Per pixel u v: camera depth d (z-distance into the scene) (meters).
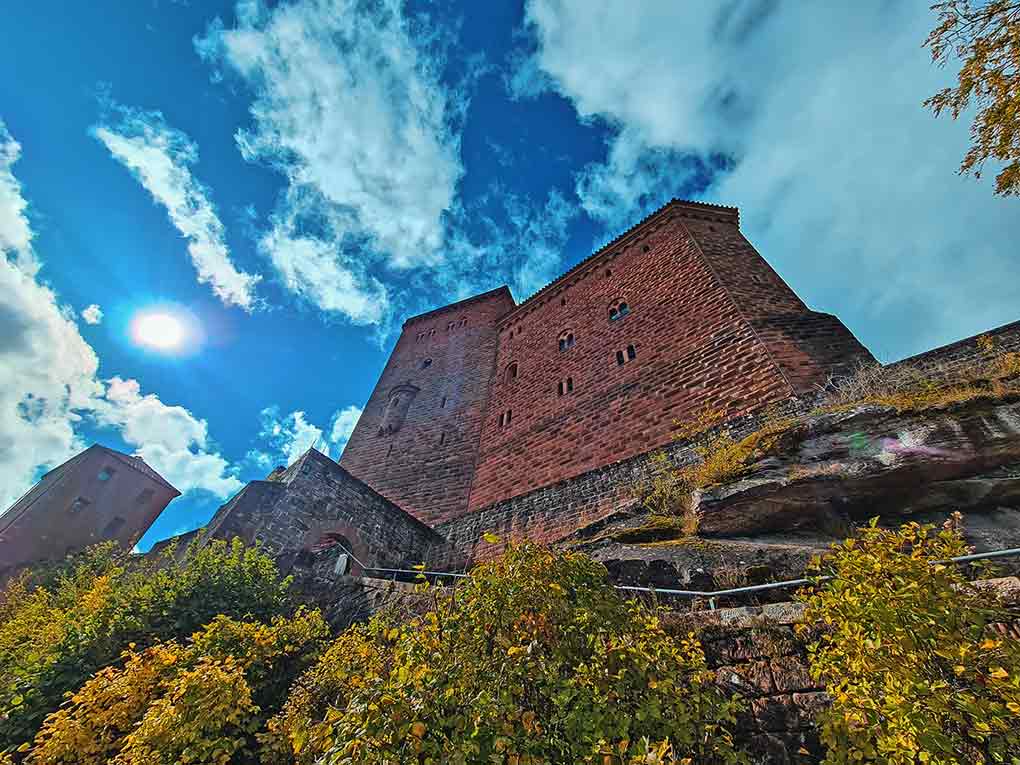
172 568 9.51
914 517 6.57
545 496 13.91
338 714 3.54
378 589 9.37
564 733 3.53
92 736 5.43
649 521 8.84
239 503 11.47
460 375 25.38
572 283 23.22
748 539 7.22
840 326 13.13
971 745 3.10
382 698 3.45
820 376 11.50
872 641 3.38
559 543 10.34
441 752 3.29
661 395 14.44
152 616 7.96
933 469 6.66
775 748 4.16
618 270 20.95
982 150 7.21
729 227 19.64
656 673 3.93
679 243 18.77
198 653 6.62
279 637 7.58
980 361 8.61
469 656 4.02
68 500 30.83
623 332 18.06
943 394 7.66
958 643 3.21
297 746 3.87
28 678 6.93
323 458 13.64
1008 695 2.96
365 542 13.39
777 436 8.56
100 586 8.94
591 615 4.27
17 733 6.22
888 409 7.68
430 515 18.53
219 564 9.22
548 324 22.70
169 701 5.32
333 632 9.00
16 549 27.23
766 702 4.48
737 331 13.77
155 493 35.47
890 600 3.42
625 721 3.44
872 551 3.82
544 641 4.14
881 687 3.30
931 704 3.02
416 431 23.31
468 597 4.62
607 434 15.11
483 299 31.02
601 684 3.75
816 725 4.12
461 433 21.62
